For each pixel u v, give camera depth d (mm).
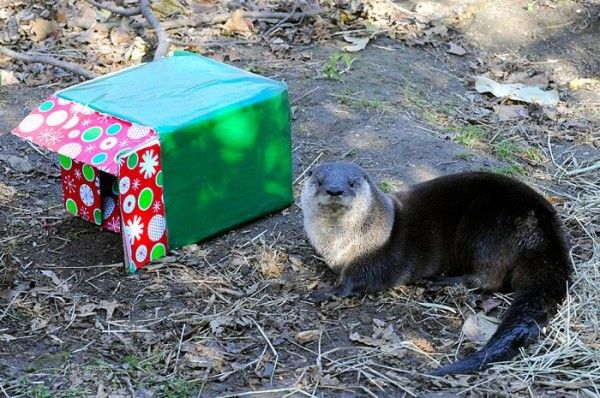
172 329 6086
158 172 6547
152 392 5461
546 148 8664
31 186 7746
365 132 8484
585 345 5902
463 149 8367
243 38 10250
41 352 5863
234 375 5699
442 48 10336
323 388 5578
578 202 7680
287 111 7234
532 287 6250
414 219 6645
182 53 7930
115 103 6883
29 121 6891
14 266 6688
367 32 10336
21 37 10141
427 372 5727
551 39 10828
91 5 10617
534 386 5578
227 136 6859
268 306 6352
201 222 6941
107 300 6348
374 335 6059
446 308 6363
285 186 7406
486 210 6516
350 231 6379
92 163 6336
